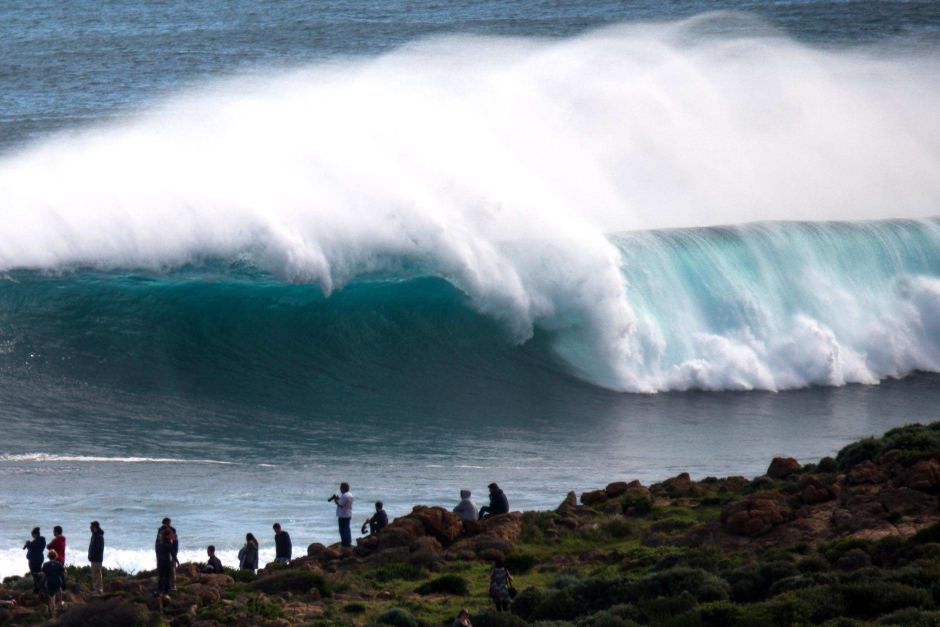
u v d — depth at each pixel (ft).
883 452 322.55
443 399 495.41
